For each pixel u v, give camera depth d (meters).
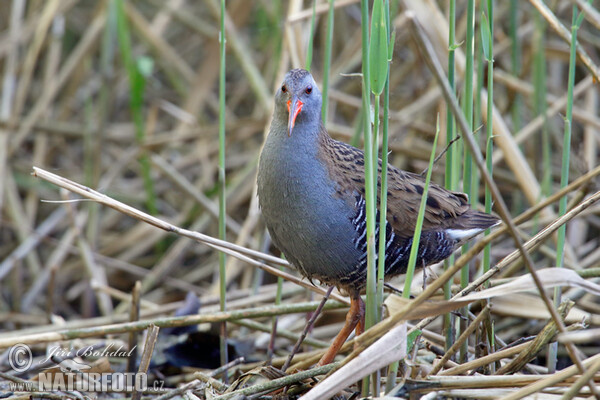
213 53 14.37
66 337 7.55
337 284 7.79
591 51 13.08
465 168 7.29
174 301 12.30
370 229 5.97
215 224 12.98
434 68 5.01
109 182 13.17
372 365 5.66
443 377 6.15
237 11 14.48
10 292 12.86
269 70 14.66
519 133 11.54
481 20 6.81
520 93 11.77
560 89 13.36
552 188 12.16
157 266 12.99
